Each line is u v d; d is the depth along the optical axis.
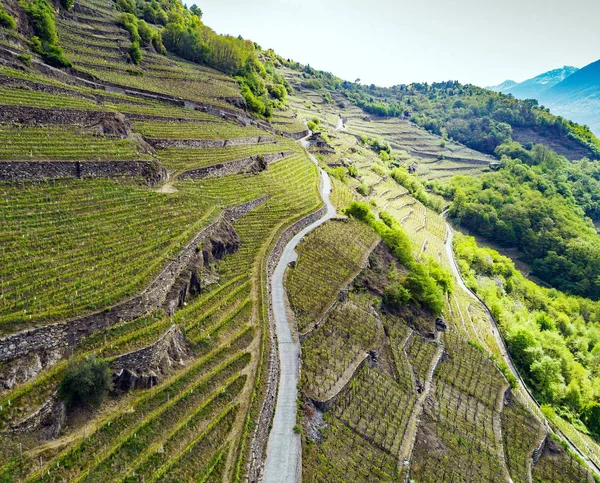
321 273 68.75
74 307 35.81
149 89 103.94
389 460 45.06
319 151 153.12
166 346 39.41
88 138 61.75
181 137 82.88
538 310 134.12
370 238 88.88
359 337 60.53
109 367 34.28
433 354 69.62
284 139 134.00
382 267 82.62
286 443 38.75
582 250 161.75
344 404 49.09
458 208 187.25
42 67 80.25
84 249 43.75
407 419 52.38
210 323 46.44
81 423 31.45
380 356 60.81
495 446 56.62
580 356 112.00
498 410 64.19
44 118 60.31
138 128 78.81
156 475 30.06
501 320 105.31
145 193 59.06
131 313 39.03
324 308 60.75
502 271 145.88
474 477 49.94
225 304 50.34
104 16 137.12
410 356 66.12
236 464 33.38
